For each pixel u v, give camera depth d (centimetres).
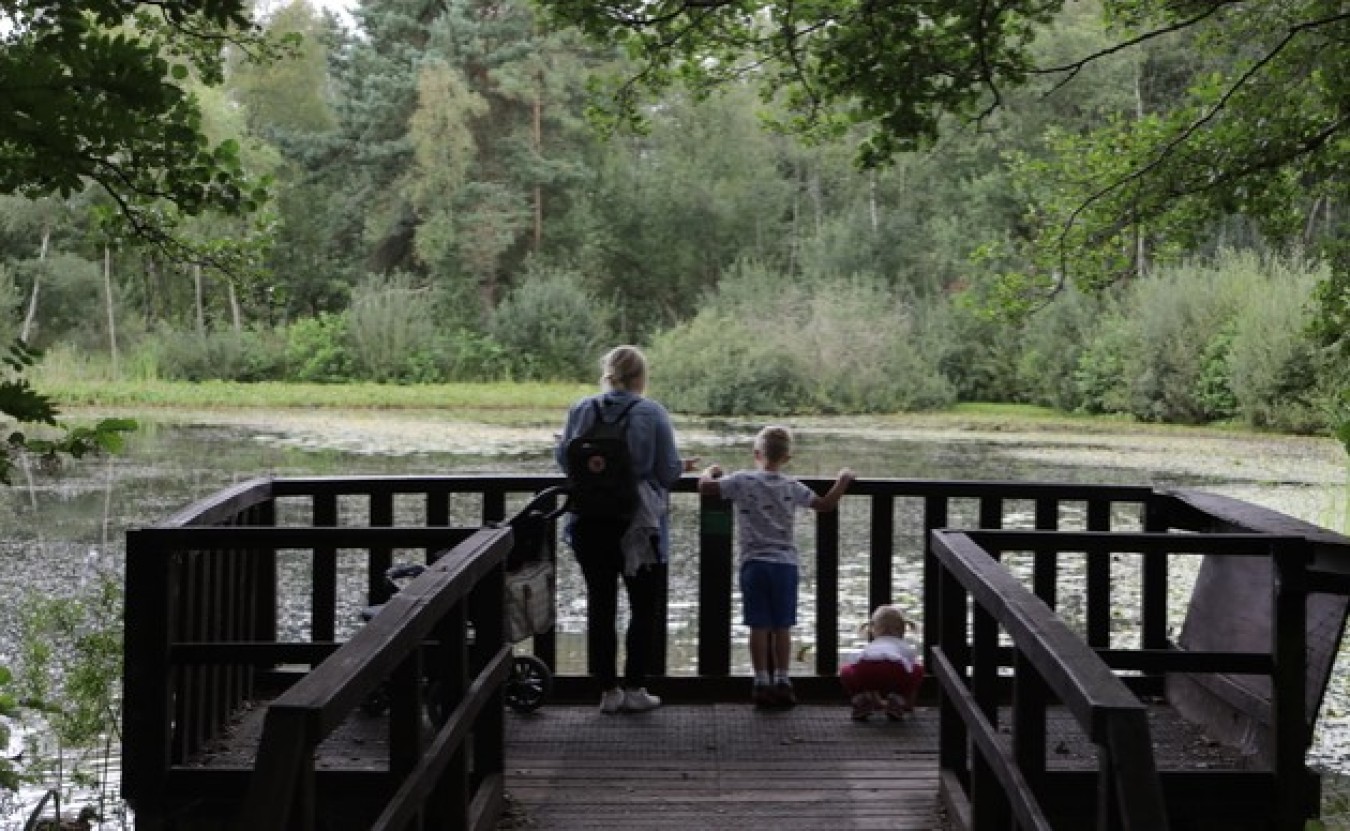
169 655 451
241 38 523
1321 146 828
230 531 446
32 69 262
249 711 554
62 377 3547
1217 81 884
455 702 381
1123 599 1081
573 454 560
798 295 3753
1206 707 536
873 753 538
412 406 3269
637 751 540
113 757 650
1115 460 2223
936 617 608
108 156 291
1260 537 440
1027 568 1208
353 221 4759
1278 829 446
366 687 262
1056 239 945
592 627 586
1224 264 3219
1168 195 871
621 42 789
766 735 561
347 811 466
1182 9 873
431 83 4416
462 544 411
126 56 266
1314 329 841
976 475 1977
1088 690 259
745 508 602
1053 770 460
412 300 4109
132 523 1426
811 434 2755
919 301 3934
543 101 4700
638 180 5128
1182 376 3061
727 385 3359
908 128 728
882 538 615
